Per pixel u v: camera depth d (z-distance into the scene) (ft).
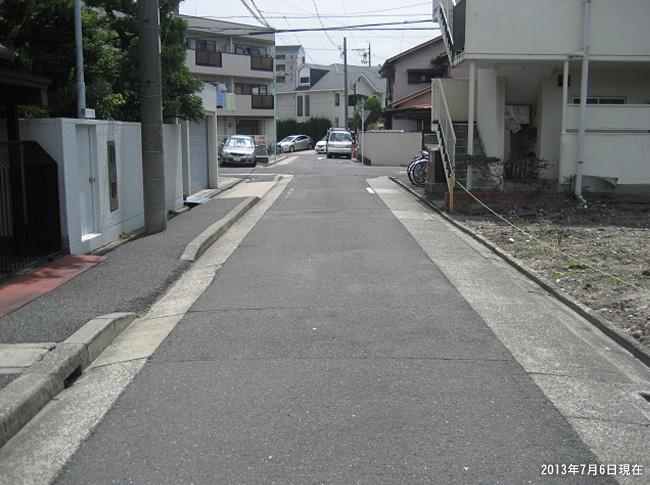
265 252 34.86
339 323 21.93
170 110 49.11
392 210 51.65
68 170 31.63
